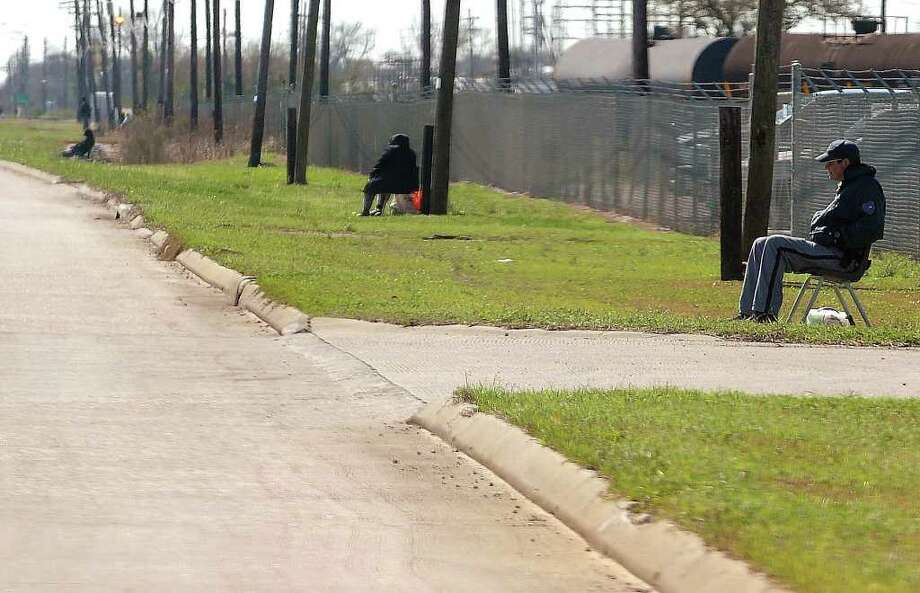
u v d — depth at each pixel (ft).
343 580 64.64
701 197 311.27
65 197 372.58
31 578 63.31
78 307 166.30
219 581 63.77
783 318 168.66
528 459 84.02
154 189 379.55
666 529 67.41
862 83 294.05
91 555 67.21
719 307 179.73
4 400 107.24
